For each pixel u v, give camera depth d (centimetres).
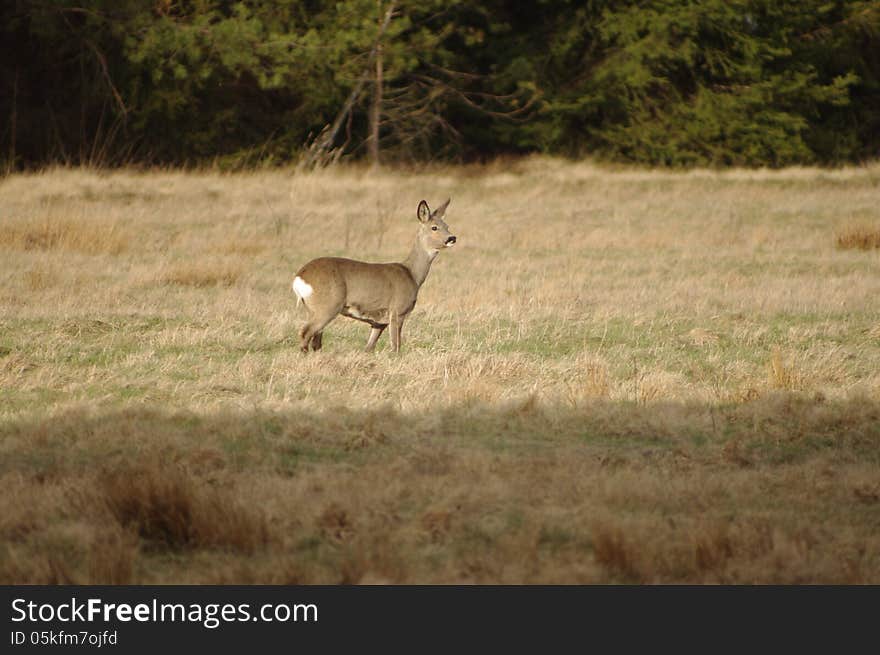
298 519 1956
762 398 2936
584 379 3164
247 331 3862
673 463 2364
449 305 4466
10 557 1786
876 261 5903
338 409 2738
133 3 9894
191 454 2295
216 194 8088
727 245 6575
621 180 10006
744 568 1783
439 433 2611
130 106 10675
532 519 1984
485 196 8781
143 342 3619
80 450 2372
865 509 2095
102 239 5750
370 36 10550
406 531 1922
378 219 7256
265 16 10819
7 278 4750
